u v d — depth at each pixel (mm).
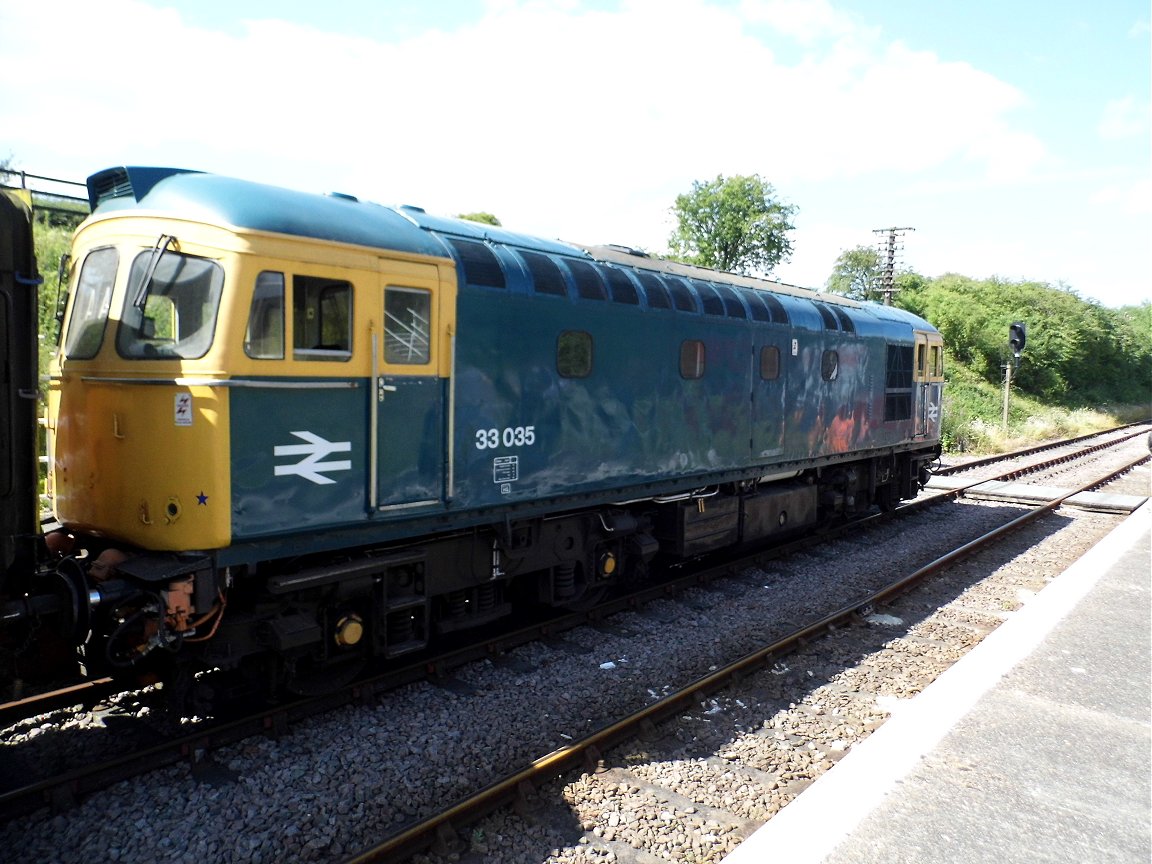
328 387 5422
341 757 5152
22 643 4699
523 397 6879
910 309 46812
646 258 9125
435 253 6137
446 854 4230
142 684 5566
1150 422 45812
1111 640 7164
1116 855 4031
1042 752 5090
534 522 7355
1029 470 20172
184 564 4859
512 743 5461
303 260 5223
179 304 5016
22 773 4871
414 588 6301
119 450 5102
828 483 12242
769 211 41531
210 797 4629
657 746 5547
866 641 7770
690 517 9250
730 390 9438
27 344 4570
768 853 3996
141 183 5273
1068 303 52188
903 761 4957
